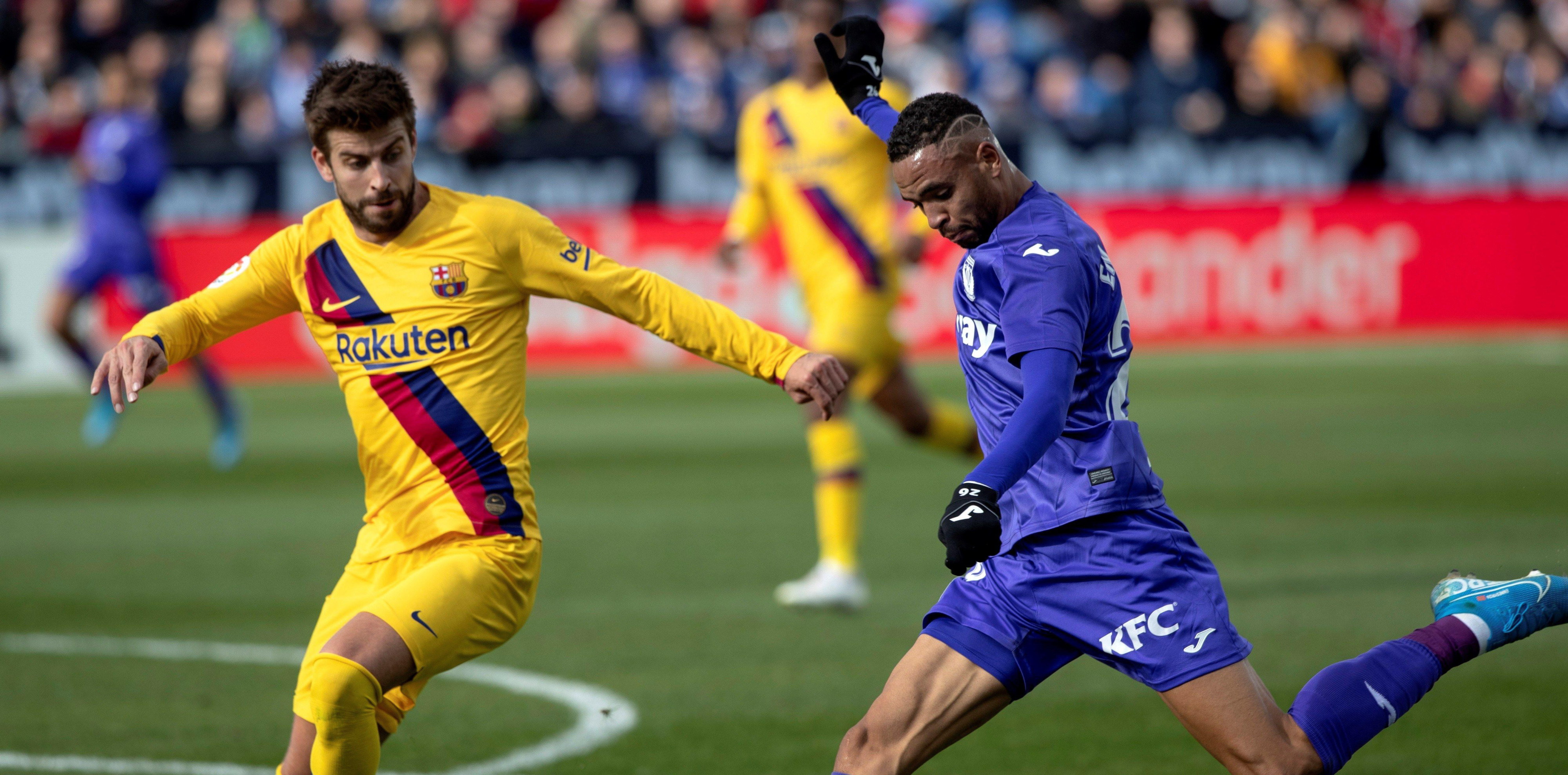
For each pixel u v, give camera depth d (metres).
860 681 19.11
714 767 15.66
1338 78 64.31
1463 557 25.42
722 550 27.77
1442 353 55.06
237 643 21.45
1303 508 30.11
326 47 63.38
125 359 11.93
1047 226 11.42
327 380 56.34
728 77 65.12
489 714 17.72
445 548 12.30
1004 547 11.72
